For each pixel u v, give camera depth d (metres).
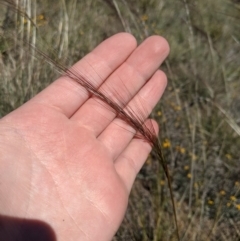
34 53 0.22
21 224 0.16
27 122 0.18
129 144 0.19
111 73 0.20
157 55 0.20
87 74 0.19
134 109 0.20
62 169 0.17
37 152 0.17
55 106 0.18
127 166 0.19
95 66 0.20
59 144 0.18
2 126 0.17
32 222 0.16
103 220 0.17
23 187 0.17
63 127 0.18
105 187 0.17
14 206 0.16
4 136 0.17
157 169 0.25
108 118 0.19
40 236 0.16
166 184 0.25
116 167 0.19
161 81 0.21
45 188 0.17
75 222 0.17
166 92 0.31
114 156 0.19
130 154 0.19
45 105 0.18
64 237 0.16
